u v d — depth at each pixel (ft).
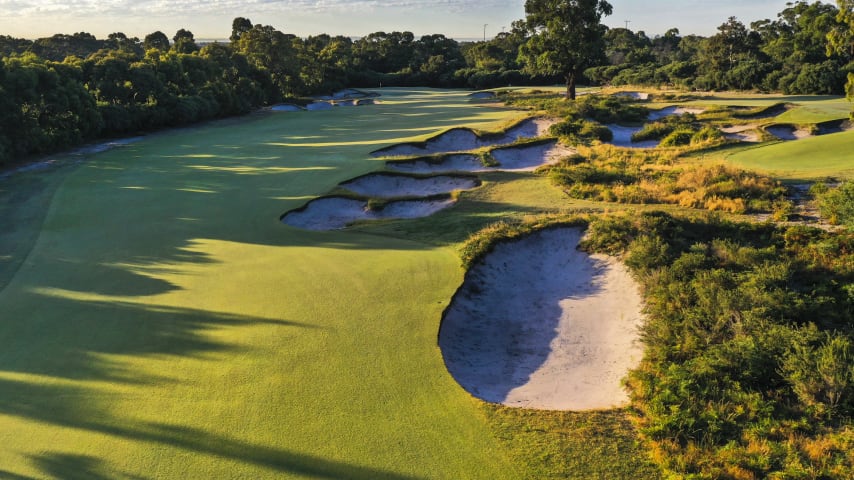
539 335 60.34
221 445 37.86
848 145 122.72
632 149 155.84
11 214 102.06
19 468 36.04
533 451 37.29
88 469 35.83
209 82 277.44
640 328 55.16
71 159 164.25
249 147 177.78
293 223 96.48
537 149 156.04
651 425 39.83
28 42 508.12
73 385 45.42
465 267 69.77
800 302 53.72
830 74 279.08
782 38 366.43
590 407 43.78
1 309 60.39
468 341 57.67
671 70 383.65
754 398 42.01
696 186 99.86
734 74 324.60
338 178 123.65
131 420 40.73
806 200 89.71
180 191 116.47
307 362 48.24
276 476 34.99
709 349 47.91
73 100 186.70
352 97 386.52
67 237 87.15
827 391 41.60
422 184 124.16
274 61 367.86
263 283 65.87
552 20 264.52
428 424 40.16
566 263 75.15
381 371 46.93
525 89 387.34
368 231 88.17
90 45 597.93
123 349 51.13
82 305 60.85
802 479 34.17
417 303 60.08
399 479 34.76
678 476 34.40
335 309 58.54
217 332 53.93
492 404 42.93
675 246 71.15
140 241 84.12
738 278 59.98
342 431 39.27
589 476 35.09
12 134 158.40
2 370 47.85
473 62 524.11
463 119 220.64
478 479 34.78
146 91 229.45
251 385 44.83
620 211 90.79
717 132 164.96
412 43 572.10
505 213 94.17
